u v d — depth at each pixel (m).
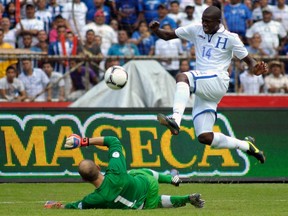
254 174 50.34
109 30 64.94
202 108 35.91
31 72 58.97
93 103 57.03
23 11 64.31
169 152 50.00
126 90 57.31
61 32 62.31
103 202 31.20
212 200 39.16
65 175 49.62
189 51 64.19
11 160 49.53
